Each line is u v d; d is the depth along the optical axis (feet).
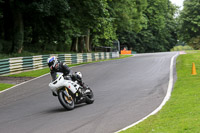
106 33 210.59
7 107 50.98
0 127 37.60
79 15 147.84
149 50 374.43
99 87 66.13
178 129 29.30
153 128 30.91
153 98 49.67
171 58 126.52
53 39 169.48
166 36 382.01
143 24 321.32
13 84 78.74
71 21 146.10
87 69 106.42
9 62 99.30
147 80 70.64
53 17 149.18
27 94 62.85
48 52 165.48
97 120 37.70
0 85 76.48
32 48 165.58
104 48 269.85
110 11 216.13
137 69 95.25
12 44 142.72
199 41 334.44
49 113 43.83
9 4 140.77
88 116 40.19
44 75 94.53
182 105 40.93
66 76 45.03
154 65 102.99
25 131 34.78
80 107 47.01
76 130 33.76
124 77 79.15
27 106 50.72
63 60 132.77
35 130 34.94
